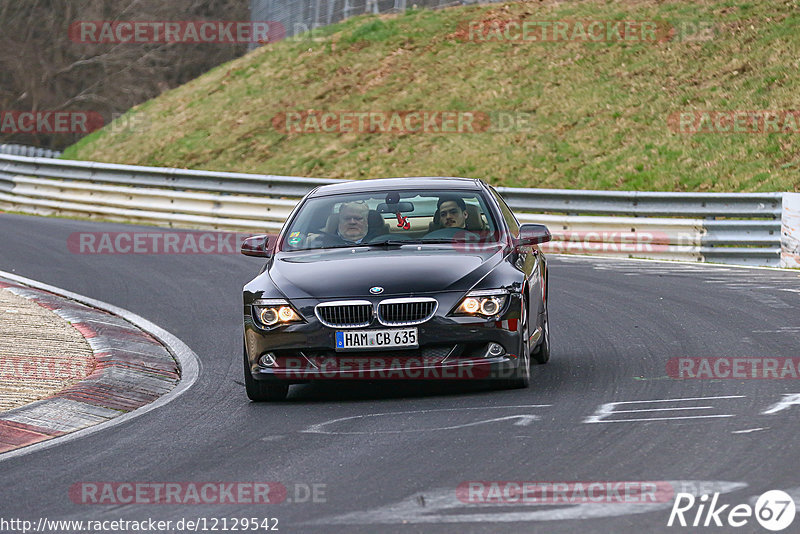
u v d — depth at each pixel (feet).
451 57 360.69
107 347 119.55
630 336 119.24
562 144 291.58
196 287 170.60
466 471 65.82
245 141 344.90
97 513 61.11
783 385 89.15
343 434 78.48
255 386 92.63
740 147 260.83
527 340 92.73
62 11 523.70
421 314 88.12
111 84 522.88
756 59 299.79
